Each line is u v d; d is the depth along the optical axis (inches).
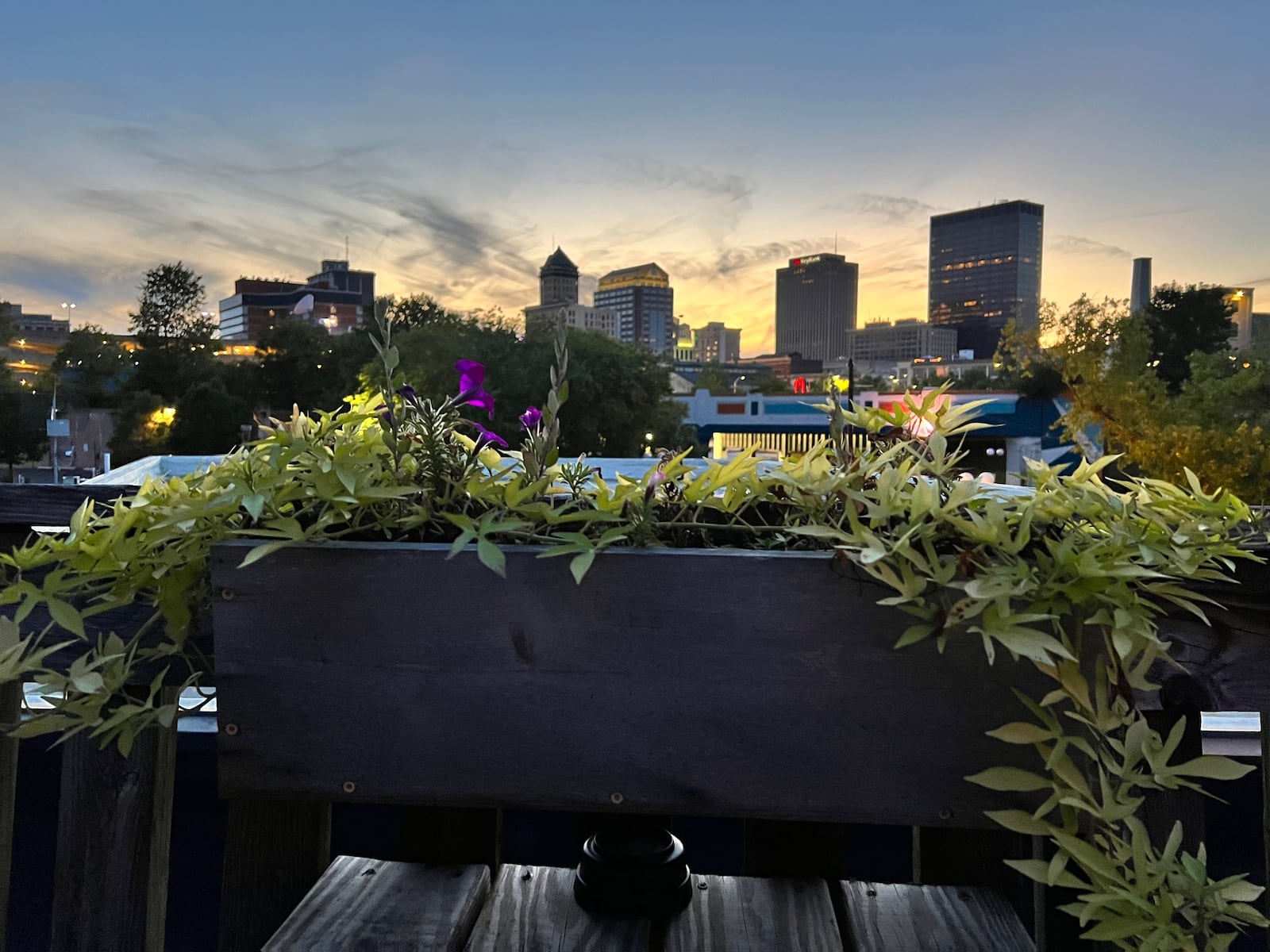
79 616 23.6
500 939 24.4
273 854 30.7
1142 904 18.8
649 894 25.8
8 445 1579.7
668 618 21.1
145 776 28.5
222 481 23.6
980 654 20.6
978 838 31.1
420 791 21.8
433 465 23.4
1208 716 44.4
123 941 28.4
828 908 26.9
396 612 21.6
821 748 21.0
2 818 30.9
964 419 25.1
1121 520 20.6
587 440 1333.7
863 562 18.9
